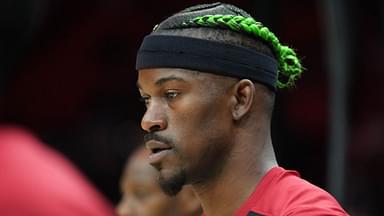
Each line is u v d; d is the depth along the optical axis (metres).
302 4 13.71
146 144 6.33
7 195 5.63
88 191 6.07
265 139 6.52
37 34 12.85
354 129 14.55
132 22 14.06
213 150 6.29
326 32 12.02
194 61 6.21
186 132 6.20
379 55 14.35
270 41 6.52
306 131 13.86
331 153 11.62
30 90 12.77
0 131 5.98
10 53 6.00
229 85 6.30
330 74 11.79
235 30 6.36
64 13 13.63
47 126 13.14
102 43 13.98
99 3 13.96
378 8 14.17
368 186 14.48
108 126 14.12
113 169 14.15
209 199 6.46
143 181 10.46
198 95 6.21
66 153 13.63
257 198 6.35
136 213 10.59
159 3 14.01
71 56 13.59
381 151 14.39
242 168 6.39
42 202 5.68
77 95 13.67
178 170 6.23
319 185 13.88
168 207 10.37
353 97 14.41
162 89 6.25
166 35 6.28
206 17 6.34
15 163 5.76
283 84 6.86
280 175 6.44
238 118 6.33
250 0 12.39
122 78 14.14
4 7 5.89
